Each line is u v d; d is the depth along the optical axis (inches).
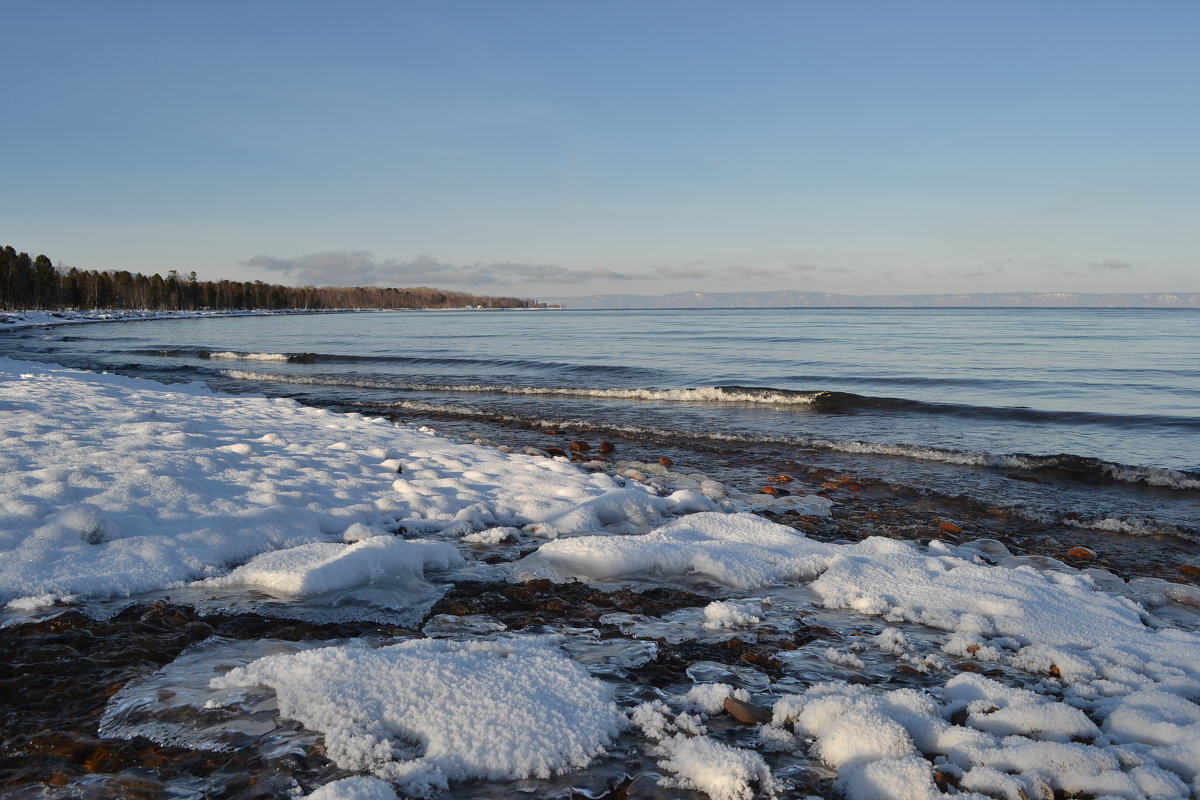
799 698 119.7
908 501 347.3
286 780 90.7
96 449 267.0
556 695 112.8
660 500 287.4
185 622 148.7
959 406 650.2
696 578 197.5
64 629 141.6
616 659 139.9
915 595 184.5
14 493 203.2
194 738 101.0
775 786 94.3
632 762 100.0
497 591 182.5
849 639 157.8
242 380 941.8
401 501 263.7
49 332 2539.4
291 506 230.8
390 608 163.3
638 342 1802.4
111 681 120.3
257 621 151.4
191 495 226.4
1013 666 144.3
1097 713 121.2
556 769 96.7
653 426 565.6
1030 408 658.2
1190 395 766.5
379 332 2568.9
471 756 95.3
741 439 511.5
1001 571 207.5
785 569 206.1
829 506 320.8
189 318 4726.9
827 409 665.0
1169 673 140.7
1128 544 287.0
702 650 147.6
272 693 113.3
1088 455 457.7
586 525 249.9
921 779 91.4
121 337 2180.1
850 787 94.3
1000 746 103.5
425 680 113.1
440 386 835.4
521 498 281.3
